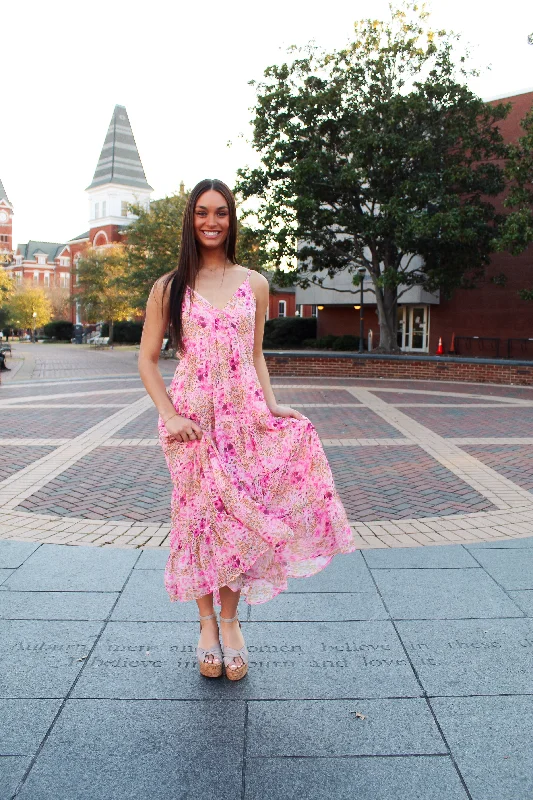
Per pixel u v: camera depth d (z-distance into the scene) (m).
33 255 91.44
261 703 2.26
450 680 2.41
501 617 2.93
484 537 4.14
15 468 6.34
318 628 2.82
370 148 19.25
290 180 20.19
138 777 1.88
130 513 4.75
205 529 2.24
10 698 2.27
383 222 19.48
